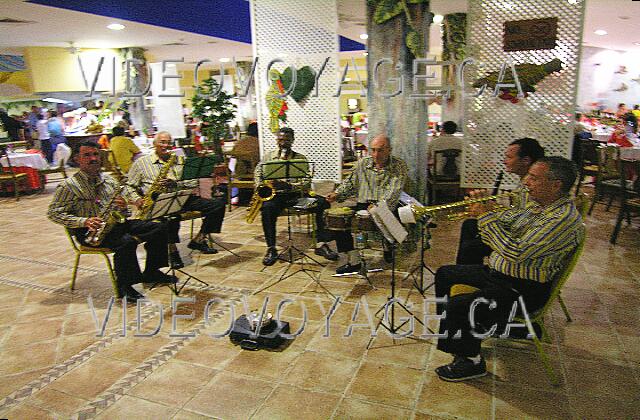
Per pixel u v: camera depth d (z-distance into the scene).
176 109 6.83
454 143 5.82
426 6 4.25
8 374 2.69
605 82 13.27
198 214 4.46
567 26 4.13
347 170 6.28
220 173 6.63
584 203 2.78
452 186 5.74
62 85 9.25
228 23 8.73
